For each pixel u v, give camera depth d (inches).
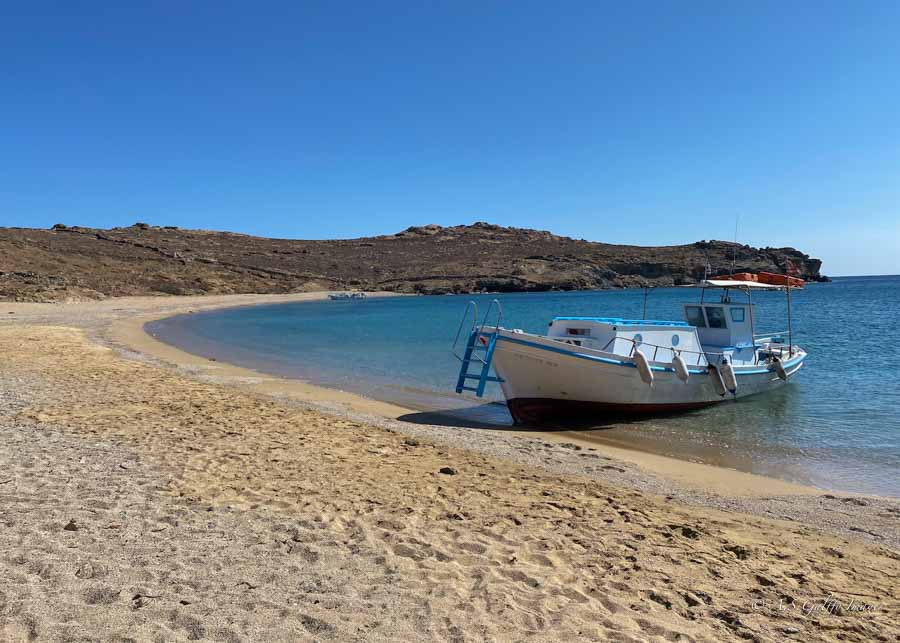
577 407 567.5
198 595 177.3
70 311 2014.0
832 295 3267.7
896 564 248.1
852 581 226.7
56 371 669.9
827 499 346.6
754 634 178.9
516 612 181.3
